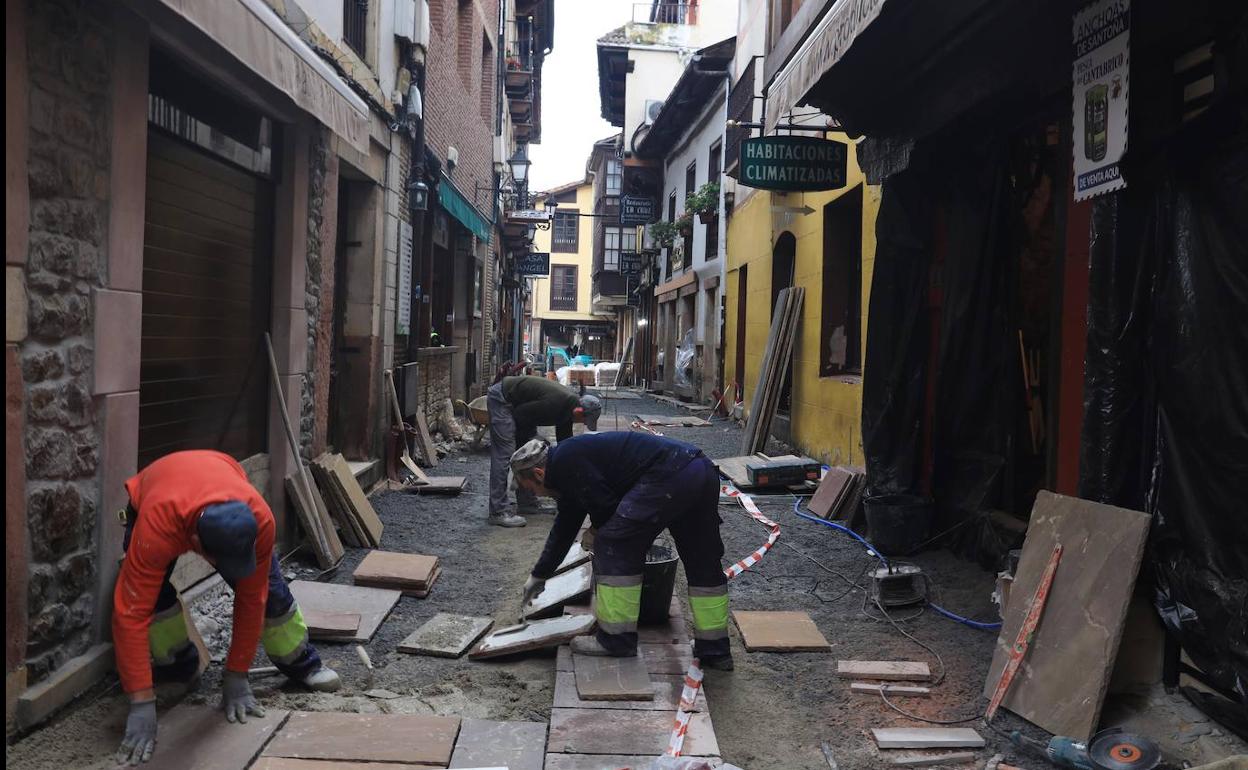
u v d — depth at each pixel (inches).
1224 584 129.8
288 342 219.5
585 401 306.3
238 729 124.3
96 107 130.5
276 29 151.6
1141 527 134.7
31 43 113.7
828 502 295.1
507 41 794.8
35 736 117.6
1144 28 147.1
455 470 377.4
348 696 143.4
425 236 420.8
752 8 582.9
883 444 267.1
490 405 278.5
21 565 115.2
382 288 321.1
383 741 123.9
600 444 156.9
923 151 253.4
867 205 347.6
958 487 250.2
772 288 538.6
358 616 175.0
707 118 764.0
